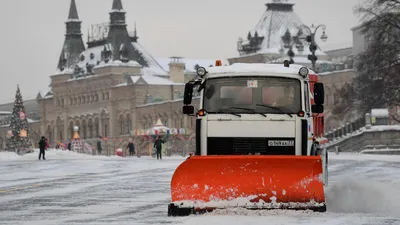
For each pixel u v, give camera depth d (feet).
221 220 89.15
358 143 493.77
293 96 102.73
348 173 195.11
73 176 201.36
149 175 202.08
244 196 95.14
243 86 103.09
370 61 430.61
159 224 88.99
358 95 466.29
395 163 261.03
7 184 169.78
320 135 123.34
